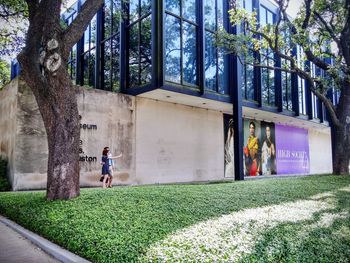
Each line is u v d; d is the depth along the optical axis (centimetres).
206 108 2036
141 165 1652
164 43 1498
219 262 421
